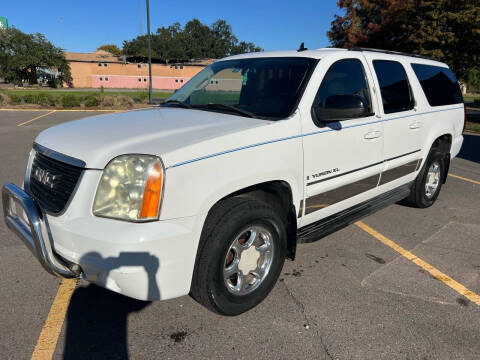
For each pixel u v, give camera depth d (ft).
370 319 9.10
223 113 10.40
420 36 58.34
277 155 9.06
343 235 14.12
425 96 14.99
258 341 8.29
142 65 234.58
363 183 12.30
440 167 16.87
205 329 8.66
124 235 6.99
